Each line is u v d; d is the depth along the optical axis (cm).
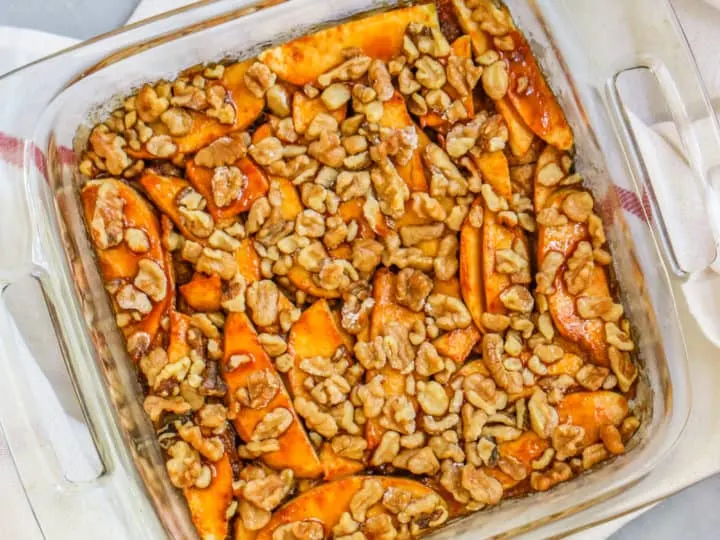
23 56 42
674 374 40
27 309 39
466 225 39
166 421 38
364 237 39
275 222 38
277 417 38
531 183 39
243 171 38
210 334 38
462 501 39
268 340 38
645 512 44
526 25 39
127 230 38
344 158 38
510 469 39
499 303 39
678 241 41
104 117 38
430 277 39
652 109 42
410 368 38
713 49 44
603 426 39
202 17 37
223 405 38
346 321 38
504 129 39
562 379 39
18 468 38
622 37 40
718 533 44
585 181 39
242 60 38
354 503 38
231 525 38
